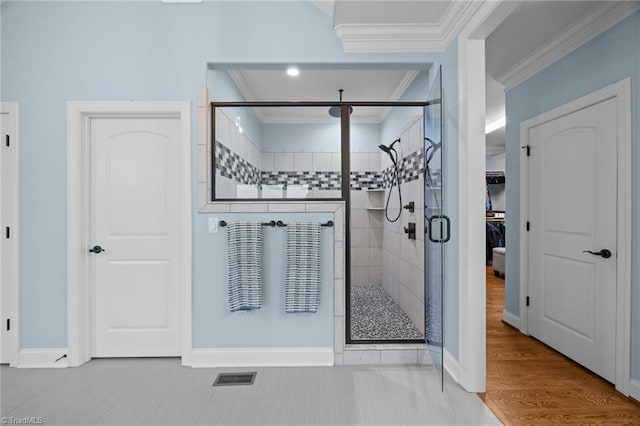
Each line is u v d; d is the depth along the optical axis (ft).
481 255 6.49
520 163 9.64
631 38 6.18
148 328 7.85
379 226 14.62
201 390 6.49
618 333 6.46
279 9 7.69
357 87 11.34
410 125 10.07
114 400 6.15
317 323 7.64
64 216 7.51
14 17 7.49
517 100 9.84
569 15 6.93
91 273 7.77
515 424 5.50
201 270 7.54
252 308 7.29
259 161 13.78
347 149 7.84
